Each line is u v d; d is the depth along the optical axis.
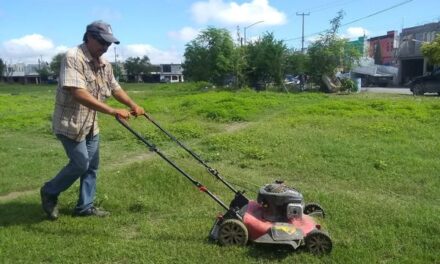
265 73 37.03
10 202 6.94
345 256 4.86
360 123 14.09
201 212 6.38
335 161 9.37
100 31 5.62
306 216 5.39
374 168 8.77
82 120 5.82
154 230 5.70
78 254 5.01
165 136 13.13
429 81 29.52
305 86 36.84
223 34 38.25
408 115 15.77
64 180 6.00
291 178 8.38
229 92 31.22
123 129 14.61
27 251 5.10
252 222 5.13
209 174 8.17
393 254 5.00
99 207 6.52
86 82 5.71
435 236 5.42
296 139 11.69
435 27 56.47
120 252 5.01
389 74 62.12
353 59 35.91
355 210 6.32
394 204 6.66
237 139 11.84
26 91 54.28
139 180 7.75
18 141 13.46
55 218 6.09
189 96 28.16
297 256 4.86
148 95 34.78
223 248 5.04
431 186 7.65
